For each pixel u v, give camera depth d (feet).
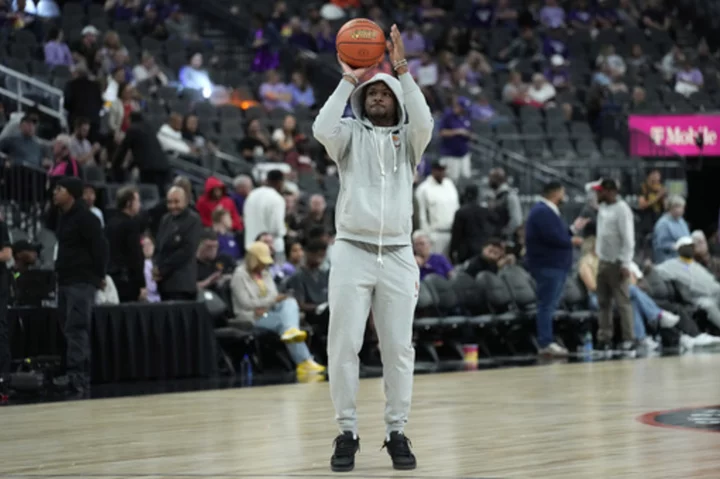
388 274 27.04
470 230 74.43
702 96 117.80
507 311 70.13
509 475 25.39
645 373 52.37
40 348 54.44
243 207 72.23
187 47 105.40
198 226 59.00
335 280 27.12
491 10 125.59
